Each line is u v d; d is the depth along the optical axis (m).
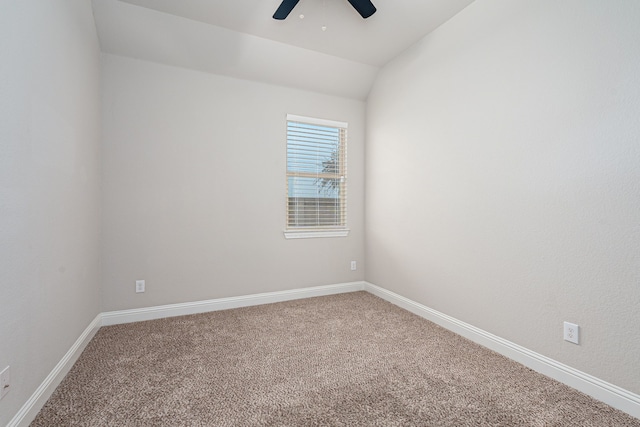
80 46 2.05
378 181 3.47
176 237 2.84
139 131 2.69
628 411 1.48
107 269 2.60
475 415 1.48
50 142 1.60
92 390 1.66
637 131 1.45
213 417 1.46
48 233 1.58
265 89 3.19
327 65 3.20
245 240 3.13
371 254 3.61
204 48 2.77
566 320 1.74
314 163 3.51
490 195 2.17
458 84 2.43
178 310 2.85
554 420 1.44
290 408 1.53
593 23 1.60
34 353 1.44
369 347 2.21
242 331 2.49
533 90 1.89
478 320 2.28
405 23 2.57
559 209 1.76
